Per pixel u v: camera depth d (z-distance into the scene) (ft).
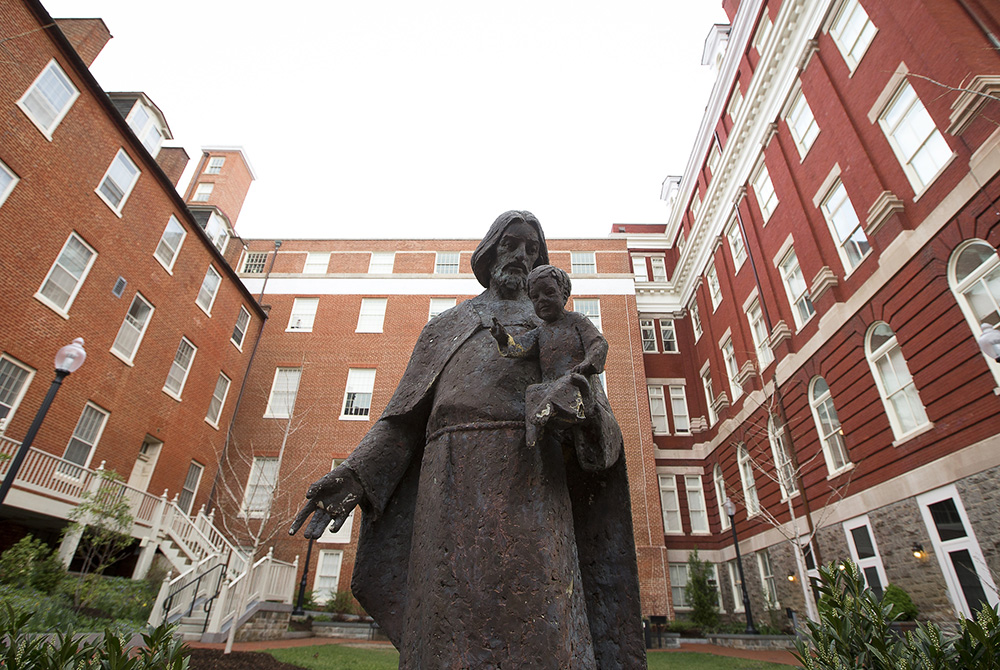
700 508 80.84
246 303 81.25
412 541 6.15
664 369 92.68
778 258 62.34
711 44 92.12
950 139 38.55
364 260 94.58
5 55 42.42
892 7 44.52
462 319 7.66
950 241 38.01
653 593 67.31
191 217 65.31
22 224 43.98
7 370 42.75
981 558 34.17
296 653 32.50
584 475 6.64
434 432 6.47
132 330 56.90
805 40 56.65
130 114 66.85
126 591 37.68
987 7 39.11
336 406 80.43
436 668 5.12
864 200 47.42
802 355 55.72
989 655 8.76
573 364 5.92
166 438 61.57
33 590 30.99
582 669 5.07
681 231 102.12
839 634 10.13
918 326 40.37
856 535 46.01
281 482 73.67
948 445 37.19
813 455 53.06
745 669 32.76
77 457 49.11
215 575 44.21
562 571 5.42
